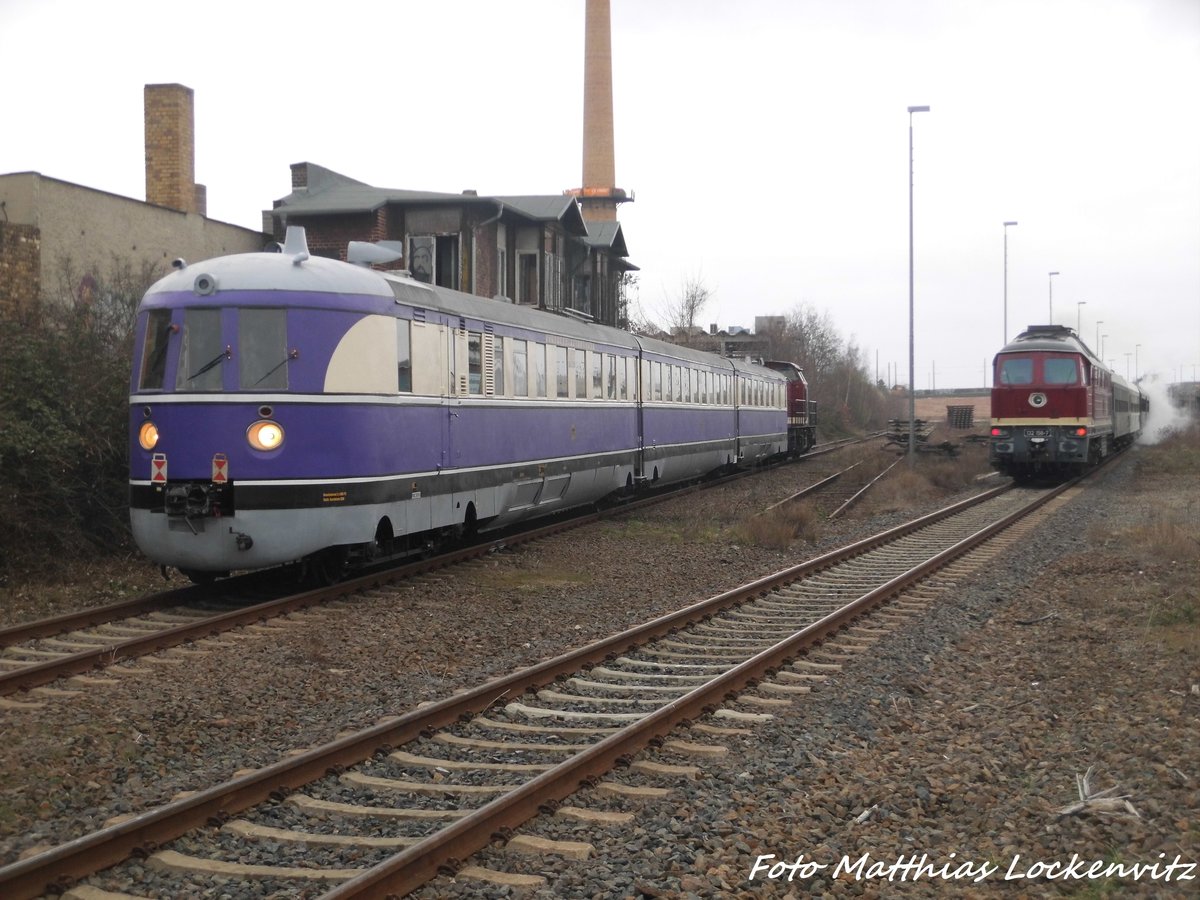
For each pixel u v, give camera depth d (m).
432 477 12.94
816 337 74.06
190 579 12.42
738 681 8.25
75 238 18.78
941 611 11.35
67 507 13.39
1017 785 6.32
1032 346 29.06
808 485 28.02
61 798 5.84
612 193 58.69
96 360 14.34
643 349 22.20
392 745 6.71
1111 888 4.93
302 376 11.03
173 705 7.52
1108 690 8.21
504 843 5.24
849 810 5.93
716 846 5.32
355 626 10.22
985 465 36.34
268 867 5.02
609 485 20.23
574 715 7.56
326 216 26.67
